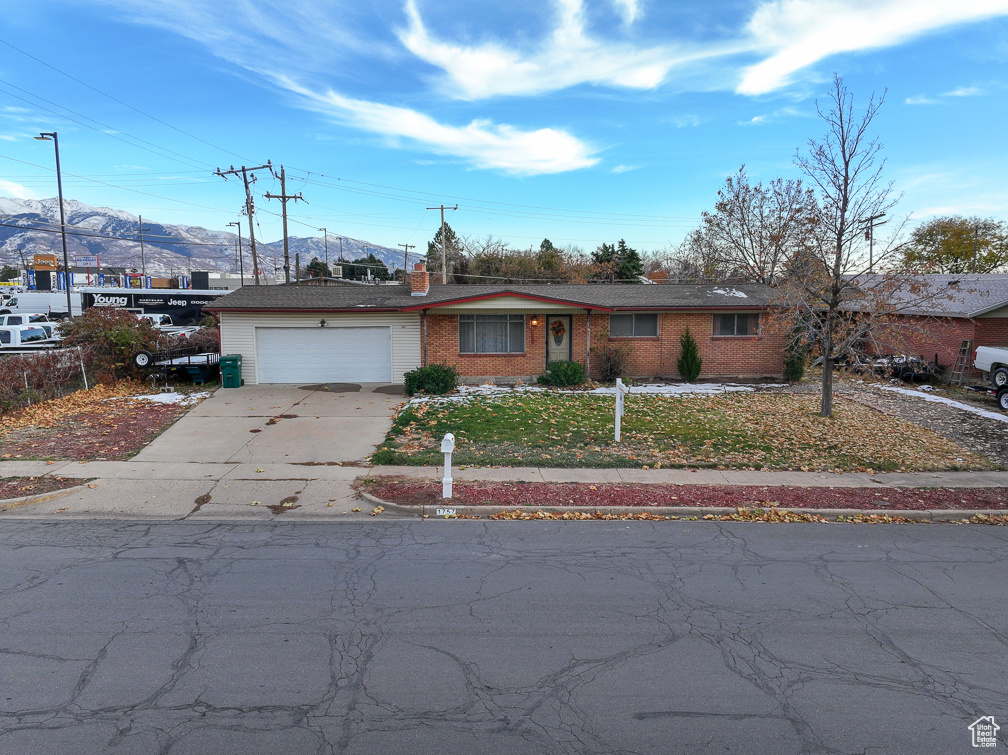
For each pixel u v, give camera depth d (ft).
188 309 157.69
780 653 17.29
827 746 13.32
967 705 14.93
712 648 17.51
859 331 49.32
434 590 21.20
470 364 68.85
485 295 65.10
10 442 41.24
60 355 59.47
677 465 38.27
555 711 14.43
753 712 14.51
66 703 14.40
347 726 13.75
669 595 21.06
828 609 20.13
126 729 13.50
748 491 33.37
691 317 71.46
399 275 222.28
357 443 42.88
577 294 74.13
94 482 33.50
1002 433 48.03
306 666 16.21
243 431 45.96
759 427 48.16
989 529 28.94
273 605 19.83
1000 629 18.92
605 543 26.27
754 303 71.10
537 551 25.18
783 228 98.37
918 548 26.16
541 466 37.70
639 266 196.65
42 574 22.06
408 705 14.58
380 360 68.44
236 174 129.49
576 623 18.92
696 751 13.09
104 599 20.06
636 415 51.75
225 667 16.10
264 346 67.41
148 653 16.72
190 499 31.40
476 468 37.11
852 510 30.68
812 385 69.00
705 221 131.75
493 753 12.94
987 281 73.72
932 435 47.24
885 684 15.80
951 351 72.79
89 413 51.03
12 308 150.30
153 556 24.04
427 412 52.01
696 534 27.58
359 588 21.26
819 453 41.55
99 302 153.28
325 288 77.56
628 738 13.48
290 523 28.48
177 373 68.64
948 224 160.15
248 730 13.55
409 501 30.99
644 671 16.22
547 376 66.44
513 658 16.80
